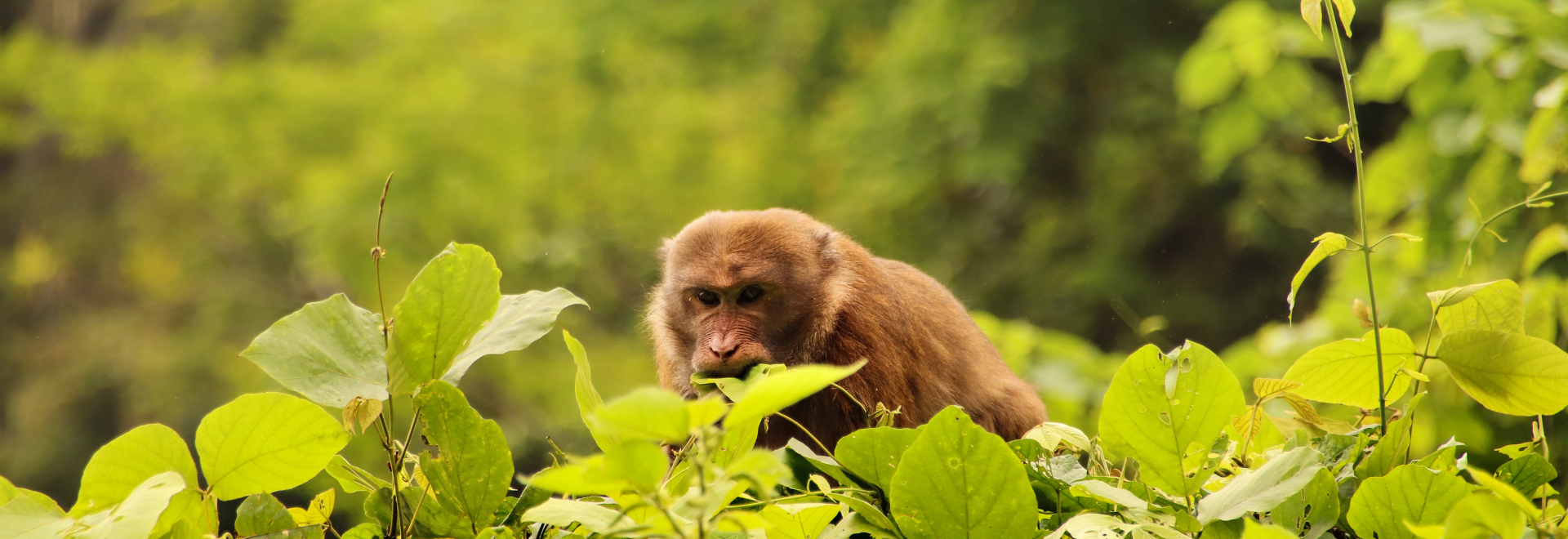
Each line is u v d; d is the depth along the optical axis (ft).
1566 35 25.82
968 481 9.04
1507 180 26.05
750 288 17.58
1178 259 65.46
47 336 87.15
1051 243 65.82
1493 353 10.68
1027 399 20.16
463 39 82.64
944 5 68.39
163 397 78.07
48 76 79.51
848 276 17.80
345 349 10.06
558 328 69.51
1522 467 10.21
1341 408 16.75
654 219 73.87
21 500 8.93
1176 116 63.05
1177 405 9.75
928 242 71.41
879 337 17.42
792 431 17.17
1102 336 64.69
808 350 17.53
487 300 10.03
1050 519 10.00
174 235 85.15
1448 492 8.93
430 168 71.87
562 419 64.75
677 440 6.24
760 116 78.84
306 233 75.87
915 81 68.49
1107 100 65.00
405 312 9.86
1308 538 9.45
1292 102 37.11
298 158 75.25
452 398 9.58
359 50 87.25
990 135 64.85
